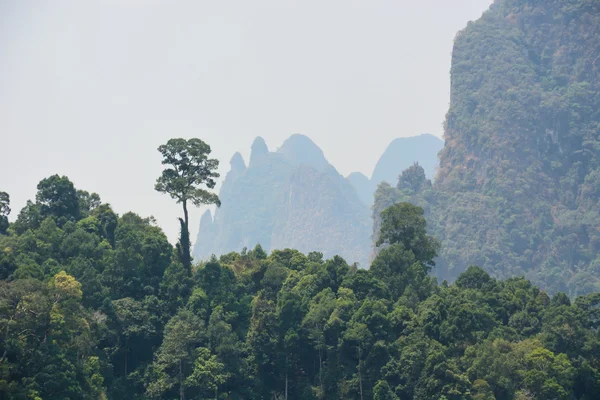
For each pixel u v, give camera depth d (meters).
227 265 162.38
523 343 141.38
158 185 156.88
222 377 132.00
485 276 172.12
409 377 134.25
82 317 126.62
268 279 156.38
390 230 174.00
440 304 145.12
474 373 132.88
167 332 136.25
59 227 160.62
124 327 137.25
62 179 167.00
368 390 135.88
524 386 133.62
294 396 139.38
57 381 113.38
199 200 157.62
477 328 145.50
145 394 130.62
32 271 132.75
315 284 154.62
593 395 137.88
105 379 130.75
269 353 140.50
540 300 160.38
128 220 169.38
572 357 142.38
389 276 161.75
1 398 108.69
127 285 145.12
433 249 174.50
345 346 139.12
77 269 138.50
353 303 145.88
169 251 156.38
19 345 113.62
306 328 141.25
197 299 143.38
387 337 139.88
